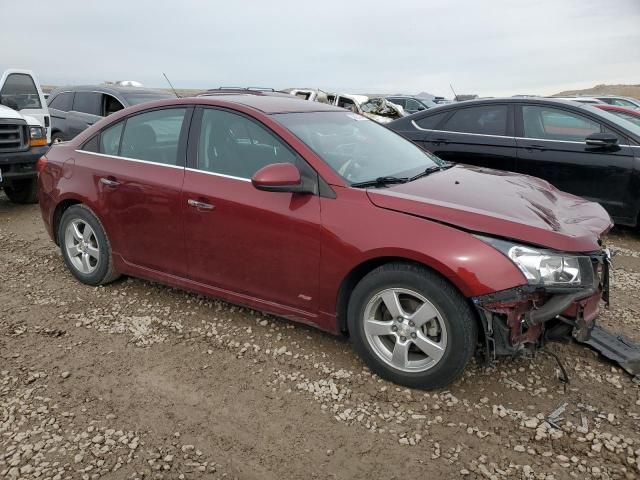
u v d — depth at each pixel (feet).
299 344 12.08
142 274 14.08
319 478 8.23
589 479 8.11
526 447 8.81
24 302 14.38
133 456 8.66
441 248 9.37
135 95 35.99
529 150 21.57
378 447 8.87
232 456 8.70
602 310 13.89
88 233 15.01
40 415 9.67
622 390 10.33
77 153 15.03
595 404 9.90
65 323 13.21
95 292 14.99
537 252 9.13
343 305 11.00
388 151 13.04
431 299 9.63
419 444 8.92
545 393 10.23
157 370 11.18
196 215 12.30
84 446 8.88
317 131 12.23
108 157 14.33
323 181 10.85
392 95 78.33
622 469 8.29
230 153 12.20
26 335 12.61
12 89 30.22
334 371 11.01
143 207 13.29
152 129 13.64
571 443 8.88
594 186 20.48
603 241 11.12
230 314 13.57
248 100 13.06
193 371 11.13
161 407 9.95
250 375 10.95
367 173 11.50
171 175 12.83
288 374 10.95
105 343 12.28
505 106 22.47
